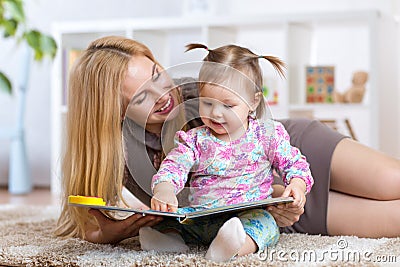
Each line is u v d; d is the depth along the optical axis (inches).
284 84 145.6
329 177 78.4
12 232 84.0
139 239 71.5
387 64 148.5
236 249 60.9
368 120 152.3
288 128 83.7
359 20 141.3
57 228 80.9
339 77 157.2
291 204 65.1
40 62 158.9
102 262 63.9
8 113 179.9
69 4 175.9
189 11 163.0
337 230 77.9
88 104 69.2
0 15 153.9
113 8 173.9
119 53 70.0
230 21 148.2
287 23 144.2
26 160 165.6
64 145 74.9
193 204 65.8
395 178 76.1
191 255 64.1
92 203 63.9
